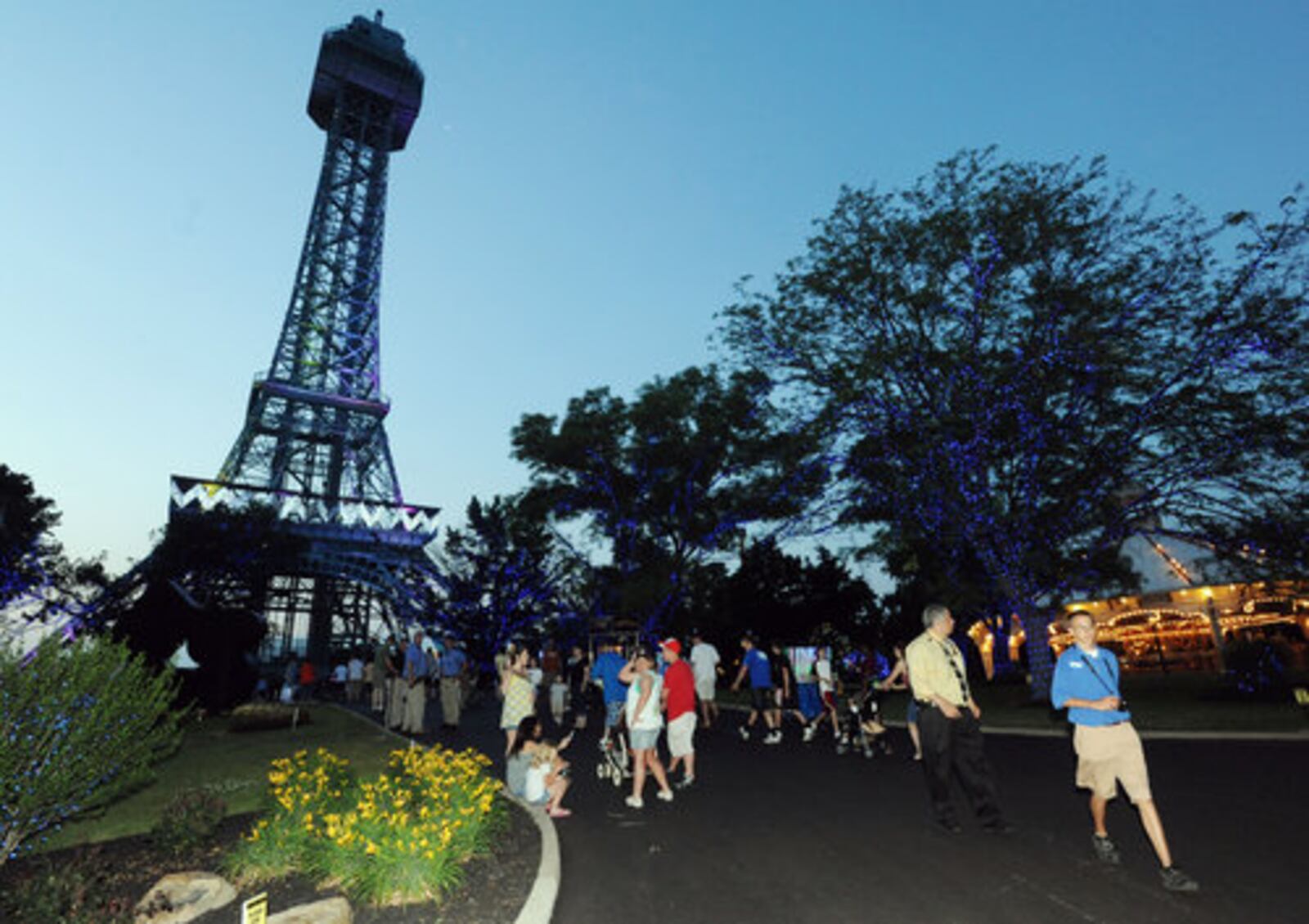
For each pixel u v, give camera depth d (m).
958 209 18.33
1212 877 5.01
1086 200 16.83
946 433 17.69
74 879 5.07
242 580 56.72
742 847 6.37
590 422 36.72
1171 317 15.66
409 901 5.12
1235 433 15.22
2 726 6.25
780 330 19.94
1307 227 14.08
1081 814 6.92
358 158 105.38
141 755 7.63
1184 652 26.12
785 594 36.16
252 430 78.06
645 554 37.53
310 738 14.57
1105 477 16.83
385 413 85.56
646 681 8.41
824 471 22.03
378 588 68.69
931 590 19.84
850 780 9.23
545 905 4.94
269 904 5.19
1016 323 17.78
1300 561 15.45
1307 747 9.64
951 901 4.81
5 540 45.62
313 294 91.50
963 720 6.59
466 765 7.22
